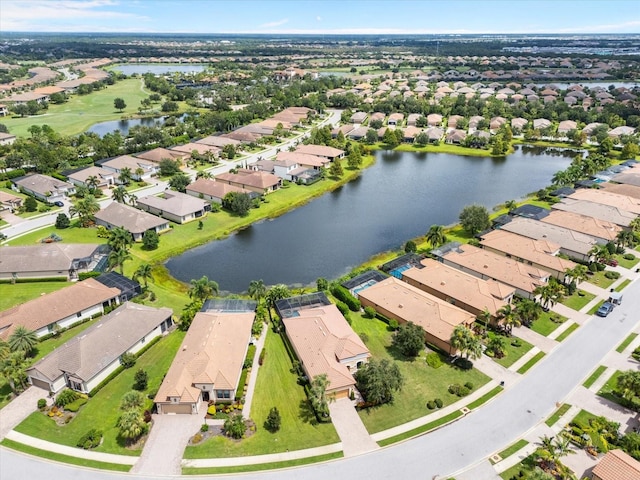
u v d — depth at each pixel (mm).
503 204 148625
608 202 135125
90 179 149250
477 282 91938
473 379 70875
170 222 130125
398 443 59219
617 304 90688
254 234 126750
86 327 83562
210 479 54062
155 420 62625
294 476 54594
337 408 65188
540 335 81750
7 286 96188
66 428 61156
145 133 198875
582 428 60250
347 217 139375
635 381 63312
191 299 93312
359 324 84938
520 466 55594
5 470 54719
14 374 65938
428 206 148500
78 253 102125
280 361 74625
